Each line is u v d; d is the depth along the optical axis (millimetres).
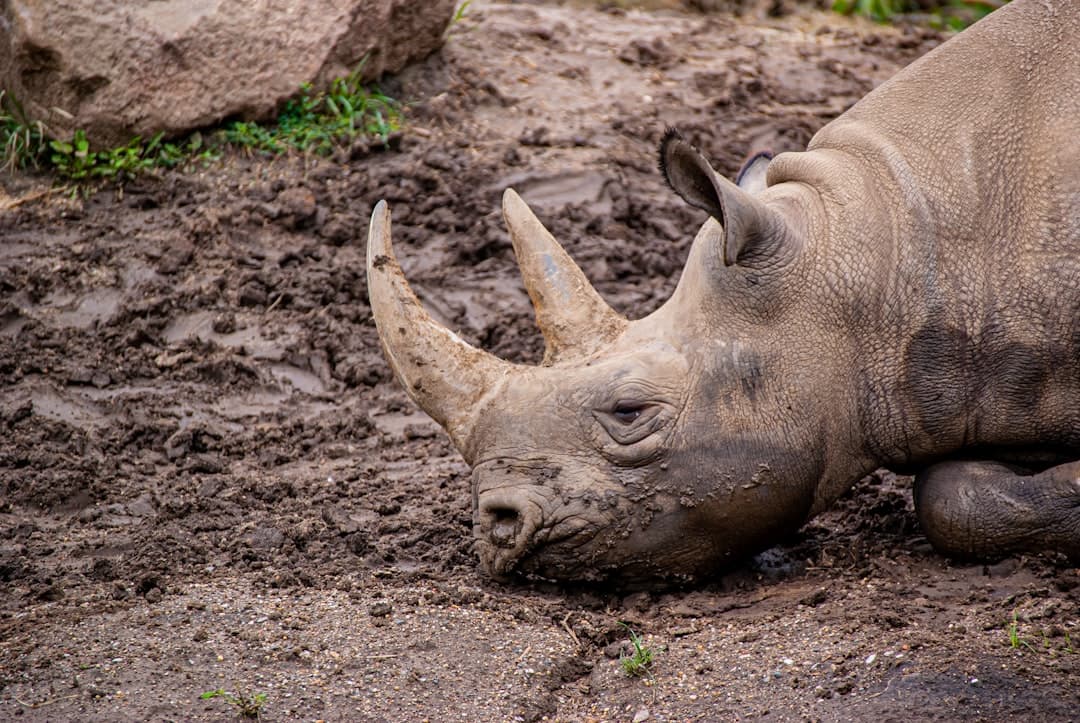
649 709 10461
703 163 11219
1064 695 9906
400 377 11977
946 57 12672
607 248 20016
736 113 23312
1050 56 12344
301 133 21109
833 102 24094
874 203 12078
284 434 16422
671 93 23516
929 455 12406
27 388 16906
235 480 15023
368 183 20641
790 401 11844
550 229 20234
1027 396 12078
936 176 12094
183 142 20891
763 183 13445
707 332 11859
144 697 10414
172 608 11875
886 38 27000
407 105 22250
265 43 20938
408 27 22484
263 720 10195
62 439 16047
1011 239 11984
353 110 21562
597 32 25156
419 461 15820
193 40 20500
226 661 10969
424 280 19391
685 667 10906
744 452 11773
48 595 12227
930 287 11914
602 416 11703
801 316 11867
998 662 10352
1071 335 11867
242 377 17500
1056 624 10883
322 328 18391
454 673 10898
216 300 18672
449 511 14133
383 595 12133
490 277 19531
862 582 12094
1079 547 11750
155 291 18656
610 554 11883
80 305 18406
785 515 12094
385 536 13656
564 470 11742
